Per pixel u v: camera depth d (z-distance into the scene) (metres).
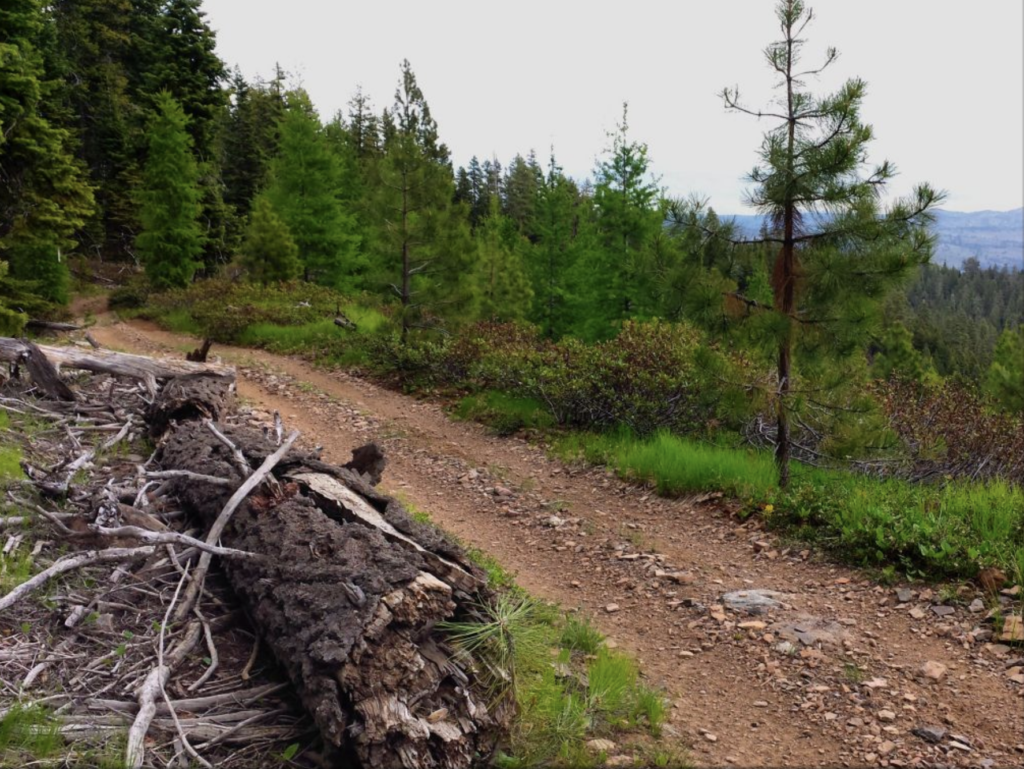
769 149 8.21
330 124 40.62
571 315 27.58
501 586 6.32
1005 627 5.36
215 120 42.81
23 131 16.16
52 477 5.96
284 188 31.67
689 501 8.63
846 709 4.75
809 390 8.62
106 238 41.41
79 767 3.13
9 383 9.16
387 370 16.02
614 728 4.45
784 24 8.08
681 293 8.91
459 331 16.59
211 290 26.78
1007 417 10.76
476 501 8.91
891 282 7.89
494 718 3.89
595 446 10.57
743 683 5.12
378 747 3.37
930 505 7.56
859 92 7.77
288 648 3.75
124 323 25.80
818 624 5.77
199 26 40.09
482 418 12.61
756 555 7.19
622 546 7.50
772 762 4.24
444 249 17.17
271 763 3.46
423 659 3.76
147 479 6.01
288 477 5.43
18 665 3.73
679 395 11.07
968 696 4.78
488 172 84.81
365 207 17.81
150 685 3.64
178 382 9.23
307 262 31.47
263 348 19.97
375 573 3.95
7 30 16.52
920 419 10.50
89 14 42.31
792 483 8.91
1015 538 6.66
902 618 5.79
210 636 4.20
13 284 16.59
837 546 7.02
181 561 4.89
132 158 40.81
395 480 9.56
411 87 48.66
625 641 5.73
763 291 10.86
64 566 4.25
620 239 24.80
